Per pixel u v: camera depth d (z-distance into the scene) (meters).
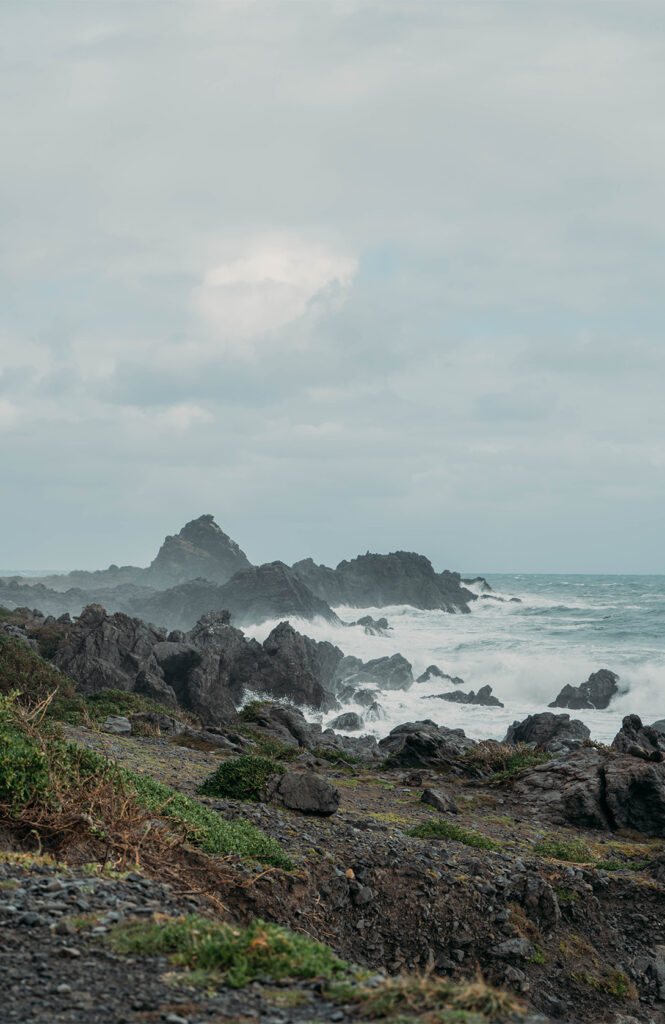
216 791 20.42
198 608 125.88
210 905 11.83
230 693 64.75
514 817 26.56
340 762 35.88
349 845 17.44
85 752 15.52
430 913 15.98
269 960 7.83
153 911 9.60
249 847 15.10
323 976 7.72
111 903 9.70
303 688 69.00
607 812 26.78
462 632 120.31
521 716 68.81
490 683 84.31
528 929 16.72
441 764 34.78
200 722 45.28
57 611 140.00
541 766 30.17
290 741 41.75
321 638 111.81
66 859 11.65
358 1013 6.74
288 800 20.19
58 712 34.28
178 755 28.42
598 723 64.75
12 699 16.14
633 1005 16.05
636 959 17.12
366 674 86.88
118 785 14.54
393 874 16.48
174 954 8.06
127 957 7.97
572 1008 15.52
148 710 40.94
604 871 19.83
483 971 15.56
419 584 160.12
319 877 15.50
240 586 126.62
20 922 8.59
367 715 68.62
